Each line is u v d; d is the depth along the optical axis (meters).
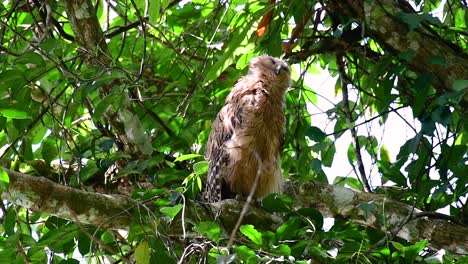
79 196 10.12
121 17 13.75
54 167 12.24
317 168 11.62
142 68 11.42
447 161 11.53
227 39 12.80
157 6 11.56
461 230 11.10
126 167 11.38
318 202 11.59
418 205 11.35
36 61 11.09
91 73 11.45
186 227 10.40
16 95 11.18
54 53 11.74
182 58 12.38
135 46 13.72
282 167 13.51
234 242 10.71
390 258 9.98
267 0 12.66
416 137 11.35
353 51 12.93
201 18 13.62
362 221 11.39
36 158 12.95
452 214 11.81
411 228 11.19
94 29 11.87
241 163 12.02
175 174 11.40
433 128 11.31
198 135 13.45
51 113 11.48
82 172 11.74
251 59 12.89
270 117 12.18
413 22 11.16
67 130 11.78
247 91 12.30
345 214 11.50
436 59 11.30
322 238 10.11
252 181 12.08
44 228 12.53
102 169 11.98
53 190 10.02
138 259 9.67
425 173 11.75
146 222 10.20
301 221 10.45
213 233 9.38
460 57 11.73
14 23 13.17
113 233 11.27
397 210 11.22
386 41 11.84
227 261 8.54
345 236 10.10
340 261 9.92
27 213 11.57
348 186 12.84
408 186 11.65
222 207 10.83
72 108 11.45
